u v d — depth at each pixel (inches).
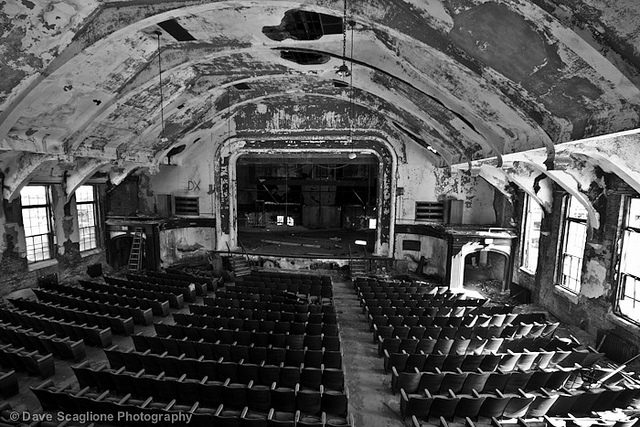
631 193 367.2
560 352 307.0
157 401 251.8
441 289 565.3
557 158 262.5
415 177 745.6
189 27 358.6
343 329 436.5
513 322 412.5
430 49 272.1
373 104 602.9
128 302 454.0
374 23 277.7
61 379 300.4
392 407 275.9
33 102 358.9
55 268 583.5
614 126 206.8
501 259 735.1
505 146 356.8
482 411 247.4
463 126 435.2
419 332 370.6
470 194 731.4
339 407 244.7
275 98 714.2
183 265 792.3
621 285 391.2
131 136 559.2
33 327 365.7
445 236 660.7
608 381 295.4
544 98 243.6
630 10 162.2
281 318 399.9
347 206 1126.4
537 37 206.1
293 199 1159.6
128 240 793.6
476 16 219.6
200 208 815.1
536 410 249.3
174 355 311.0
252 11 325.4
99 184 689.6
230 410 245.6
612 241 395.9
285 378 268.4
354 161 799.7
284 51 422.9
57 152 436.1
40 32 287.9
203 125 723.4
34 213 551.5
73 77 357.4
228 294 488.1
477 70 262.4
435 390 275.6
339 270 766.5
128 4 295.0
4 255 496.7
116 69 385.7
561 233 493.0
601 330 402.9
